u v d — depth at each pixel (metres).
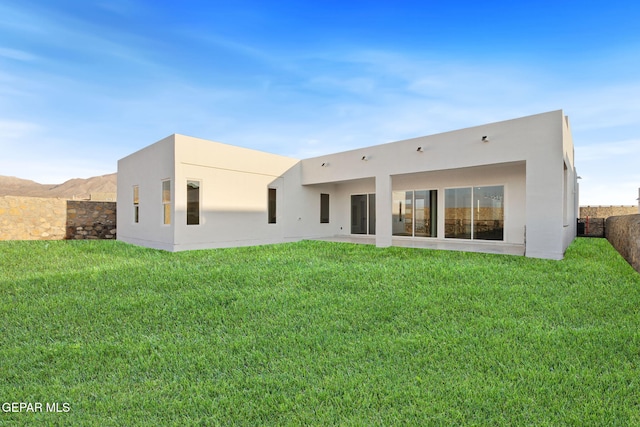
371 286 6.20
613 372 2.95
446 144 10.97
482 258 9.15
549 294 5.58
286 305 5.10
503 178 11.95
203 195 11.59
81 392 2.74
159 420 2.36
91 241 14.09
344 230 16.83
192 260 9.18
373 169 12.86
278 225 14.18
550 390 2.66
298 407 2.47
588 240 15.73
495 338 3.73
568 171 11.68
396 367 3.12
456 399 2.57
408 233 14.70
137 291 5.94
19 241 13.38
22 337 3.91
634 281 6.36
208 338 3.88
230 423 2.32
